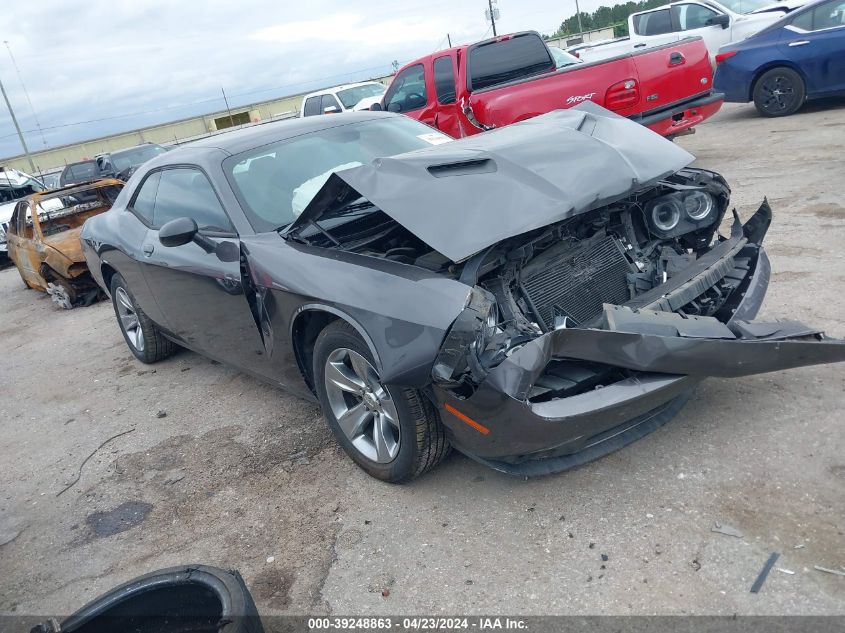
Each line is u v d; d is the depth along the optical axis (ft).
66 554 11.49
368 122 15.44
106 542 11.55
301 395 13.03
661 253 11.92
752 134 32.48
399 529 10.12
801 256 16.61
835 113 32.83
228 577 8.46
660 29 45.11
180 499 12.30
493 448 9.34
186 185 14.57
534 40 30.83
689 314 10.66
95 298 29.60
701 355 9.11
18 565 11.50
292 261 11.20
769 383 11.61
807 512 8.71
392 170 10.54
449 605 8.52
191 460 13.60
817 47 32.81
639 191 11.09
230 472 12.82
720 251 11.30
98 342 23.49
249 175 13.41
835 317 13.28
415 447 10.16
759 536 8.48
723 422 10.84
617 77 24.31
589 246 11.01
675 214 11.94
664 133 25.86
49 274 29.12
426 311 9.09
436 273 9.53
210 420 15.24
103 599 8.48
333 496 11.32
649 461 10.33
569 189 10.11
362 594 9.04
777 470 9.55
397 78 32.94
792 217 19.43
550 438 8.89
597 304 10.85
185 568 8.72
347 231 11.66
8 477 14.75
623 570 8.45
